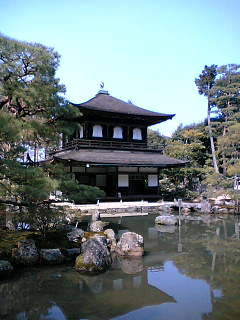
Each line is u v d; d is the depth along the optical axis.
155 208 26.95
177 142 42.53
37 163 13.45
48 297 8.37
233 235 17.23
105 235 14.47
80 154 29.09
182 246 14.51
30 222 13.02
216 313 7.45
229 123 33.38
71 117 13.66
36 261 11.10
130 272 10.56
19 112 12.94
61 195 13.30
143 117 32.88
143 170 31.59
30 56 12.19
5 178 10.73
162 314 7.40
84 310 7.59
